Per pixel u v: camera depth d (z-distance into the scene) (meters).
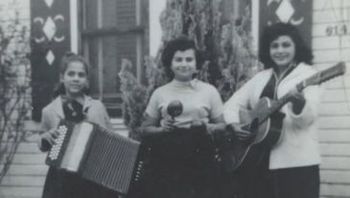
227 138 4.30
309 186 3.96
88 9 6.59
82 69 4.39
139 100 5.15
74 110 4.38
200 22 4.90
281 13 5.59
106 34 6.52
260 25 5.69
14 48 6.75
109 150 4.16
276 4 5.61
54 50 6.59
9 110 6.77
